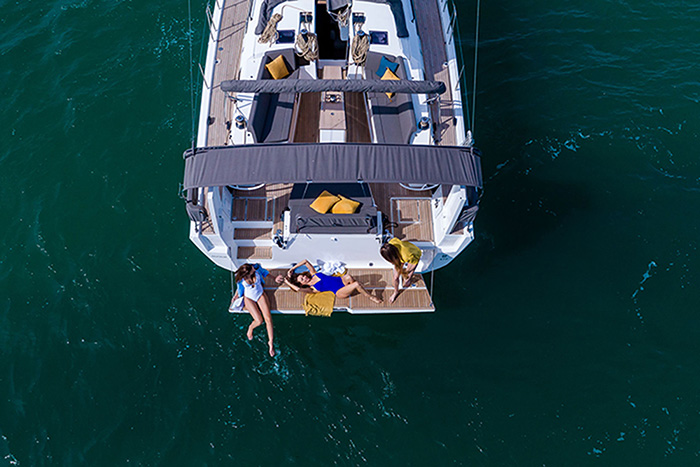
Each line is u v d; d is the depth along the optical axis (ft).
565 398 31.09
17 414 30.50
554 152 42.14
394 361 32.63
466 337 33.58
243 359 32.65
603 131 43.16
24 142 42.42
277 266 32.35
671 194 39.52
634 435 29.66
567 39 48.98
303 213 29.71
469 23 50.39
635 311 34.32
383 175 26.03
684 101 44.39
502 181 40.65
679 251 36.76
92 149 42.11
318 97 37.81
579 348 32.99
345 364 32.50
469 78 46.65
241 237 31.83
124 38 48.44
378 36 35.12
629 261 36.42
